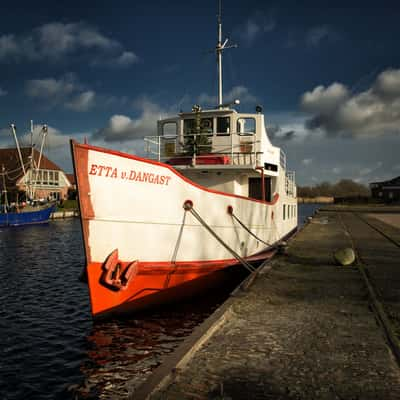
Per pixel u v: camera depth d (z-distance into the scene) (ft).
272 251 46.32
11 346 27.86
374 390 12.92
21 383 22.36
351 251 36.88
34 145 180.45
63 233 115.65
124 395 20.81
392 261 39.14
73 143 25.09
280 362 15.14
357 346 16.75
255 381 13.56
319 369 14.52
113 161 27.02
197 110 46.19
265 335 18.11
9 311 36.94
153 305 31.48
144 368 23.71
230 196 36.47
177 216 31.30
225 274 36.14
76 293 44.14
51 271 57.52
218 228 35.32
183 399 12.30
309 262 38.11
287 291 26.45
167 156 47.37
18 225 143.54
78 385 22.00
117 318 29.71
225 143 45.34
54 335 30.09
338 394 12.67
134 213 28.53
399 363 14.99
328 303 23.54
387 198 297.53
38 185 205.57
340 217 131.23
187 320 31.35
